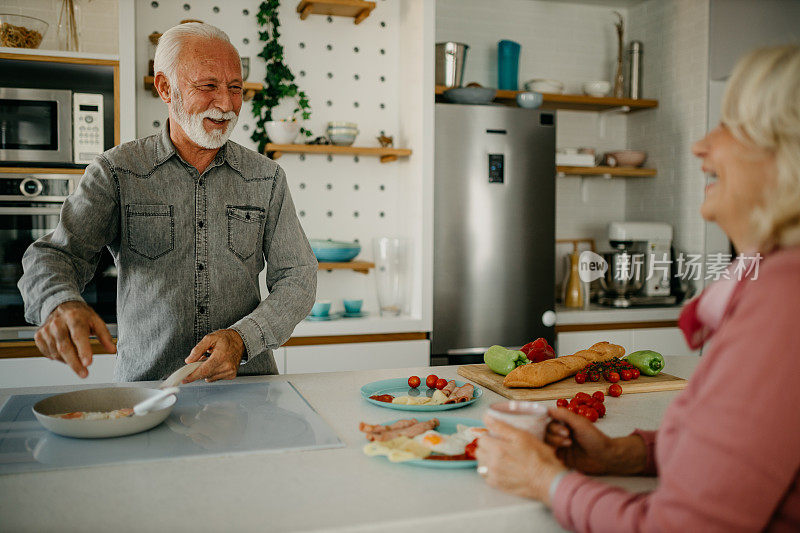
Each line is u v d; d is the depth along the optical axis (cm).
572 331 335
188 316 165
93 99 268
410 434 107
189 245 165
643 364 161
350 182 335
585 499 75
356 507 81
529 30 381
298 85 326
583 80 395
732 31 331
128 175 160
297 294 166
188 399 136
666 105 375
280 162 323
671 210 371
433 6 304
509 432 85
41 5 295
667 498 65
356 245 314
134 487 88
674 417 72
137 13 299
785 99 64
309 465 97
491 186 318
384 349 300
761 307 63
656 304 357
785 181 64
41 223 266
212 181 168
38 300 131
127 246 162
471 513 80
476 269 318
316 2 303
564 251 391
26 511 81
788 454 61
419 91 309
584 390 147
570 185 394
